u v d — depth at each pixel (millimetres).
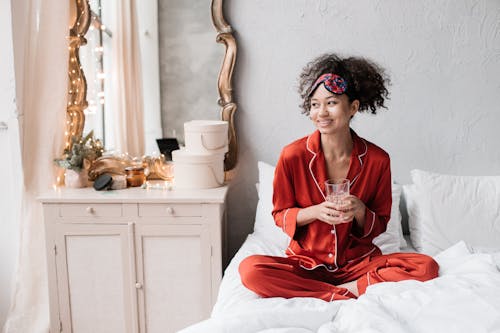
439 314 1428
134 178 2529
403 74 2656
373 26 2625
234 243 2848
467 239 2404
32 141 2383
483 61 2629
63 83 2441
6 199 2396
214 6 2592
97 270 2365
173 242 2336
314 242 1926
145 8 2615
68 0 2451
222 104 2652
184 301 2373
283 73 2680
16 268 2436
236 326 1456
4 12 2176
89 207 2305
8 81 2230
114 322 2402
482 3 2584
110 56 2637
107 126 2662
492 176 2643
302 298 1711
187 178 2455
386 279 1785
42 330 2393
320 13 2629
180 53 2639
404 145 2713
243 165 2768
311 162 1915
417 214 2506
